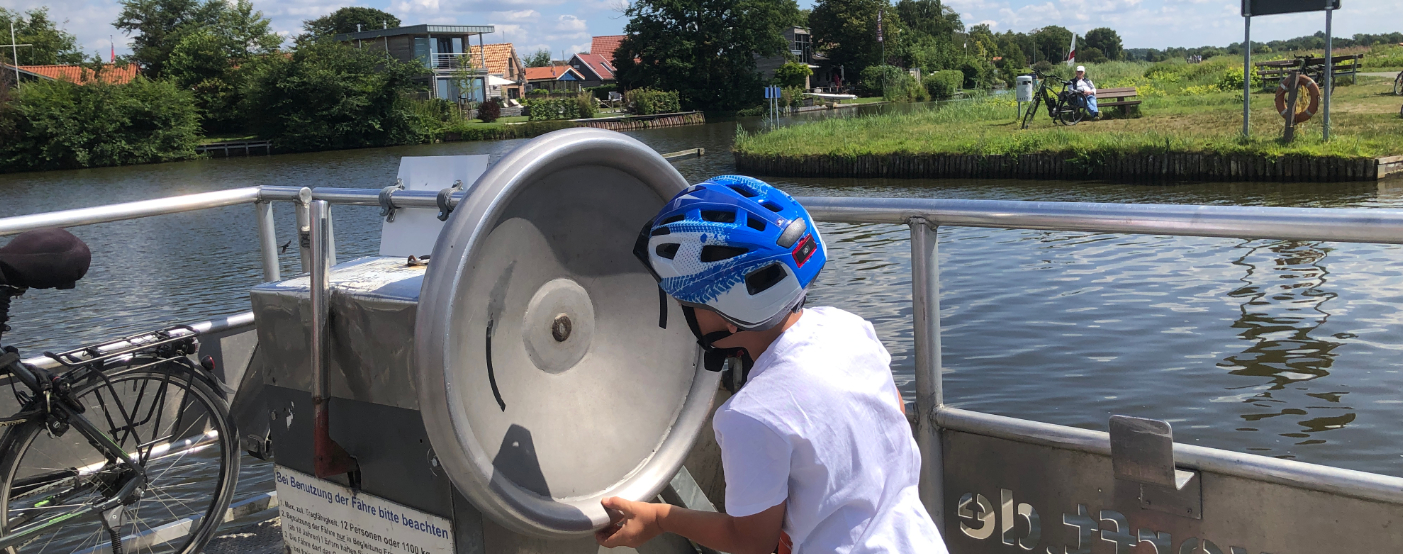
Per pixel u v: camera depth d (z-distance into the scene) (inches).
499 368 51.6
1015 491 64.7
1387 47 2206.0
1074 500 62.2
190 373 91.1
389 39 2888.8
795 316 45.8
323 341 56.7
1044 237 484.1
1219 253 422.3
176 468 93.5
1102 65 2447.1
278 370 62.3
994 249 464.4
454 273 46.3
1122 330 320.5
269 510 99.6
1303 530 53.5
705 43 3129.9
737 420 41.9
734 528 43.8
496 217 47.9
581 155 52.5
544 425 54.7
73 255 84.6
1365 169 639.1
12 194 1337.4
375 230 666.2
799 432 41.3
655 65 3216.0
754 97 3137.3
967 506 67.7
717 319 45.7
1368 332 297.3
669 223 44.2
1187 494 57.1
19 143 1969.7
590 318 57.3
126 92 2110.0
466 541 56.1
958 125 1142.3
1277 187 650.8
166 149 2106.3
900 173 896.3
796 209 43.5
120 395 90.0
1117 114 1095.0
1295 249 416.5
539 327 54.0
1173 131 848.9
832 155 936.3
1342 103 1035.9
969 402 268.7
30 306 467.5
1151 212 54.9
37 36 3361.2
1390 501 50.1
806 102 3280.0
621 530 50.6
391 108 2370.8
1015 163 824.3
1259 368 274.2
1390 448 216.8
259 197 100.1
